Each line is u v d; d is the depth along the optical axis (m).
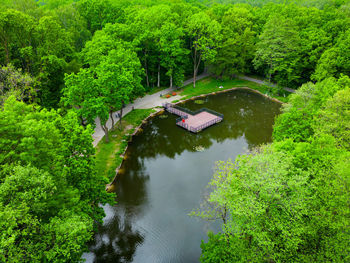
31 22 45.53
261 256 19.25
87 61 56.12
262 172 20.88
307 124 33.16
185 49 65.69
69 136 24.30
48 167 19.14
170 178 38.03
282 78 63.19
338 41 53.28
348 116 29.38
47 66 46.78
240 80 74.75
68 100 37.84
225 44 66.12
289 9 72.94
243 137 48.69
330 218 18.84
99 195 26.36
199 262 26.16
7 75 38.78
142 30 59.78
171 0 99.50
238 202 20.05
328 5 76.88
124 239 28.62
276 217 19.72
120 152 42.62
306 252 20.09
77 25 66.06
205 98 64.94
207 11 78.06
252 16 73.50
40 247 16.55
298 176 20.33
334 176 20.69
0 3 53.59
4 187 14.68
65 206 19.52
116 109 47.06
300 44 61.22
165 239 28.61
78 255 20.34
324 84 39.03
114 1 91.12
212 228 29.72
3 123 17.19
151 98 63.09
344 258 17.59
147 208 32.59
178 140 47.97
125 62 47.62
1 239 13.04
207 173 38.91
